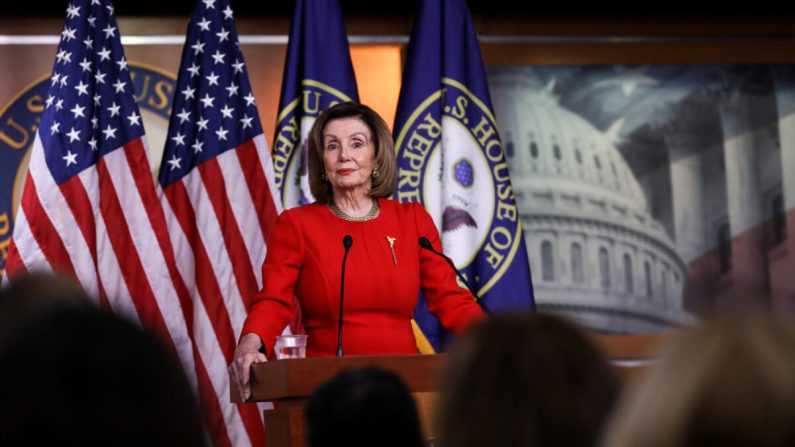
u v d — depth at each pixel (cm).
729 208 955
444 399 188
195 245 815
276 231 572
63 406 132
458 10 889
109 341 135
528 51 954
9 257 782
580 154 948
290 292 556
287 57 862
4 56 903
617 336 467
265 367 470
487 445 181
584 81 956
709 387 136
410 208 592
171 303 801
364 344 548
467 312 562
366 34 942
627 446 140
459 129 866
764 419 132
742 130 963
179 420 136
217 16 859
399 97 877
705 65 967
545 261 933
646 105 958
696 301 943
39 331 135
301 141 841
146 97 915
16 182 891
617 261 940
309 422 227
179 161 829
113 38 838
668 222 949
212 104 838
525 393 182
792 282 950
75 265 786
